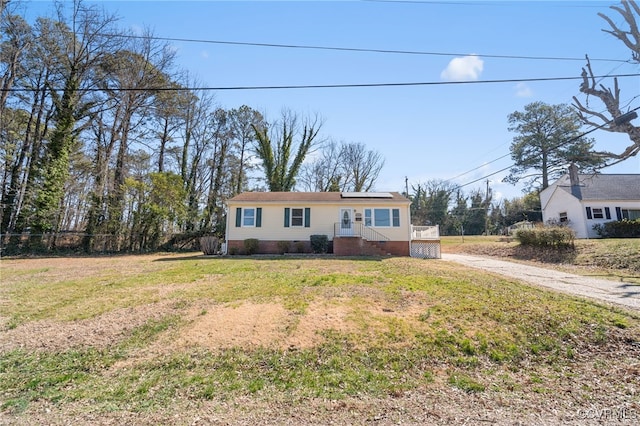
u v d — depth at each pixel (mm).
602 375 4137
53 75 21922
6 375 4188
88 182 25156
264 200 18953
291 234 18609
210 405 3455
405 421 3119
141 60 23391
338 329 5414
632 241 14047
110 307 6871
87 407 3430
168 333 5441
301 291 7711
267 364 4430
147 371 4281
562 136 33312
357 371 4238
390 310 6281
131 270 11977
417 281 8727
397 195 20297
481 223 46562
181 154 28531
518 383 3967
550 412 3289
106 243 22031
